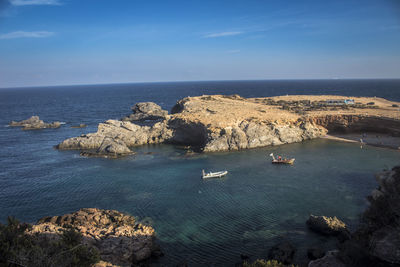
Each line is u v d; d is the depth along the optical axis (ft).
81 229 114.73
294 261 103.45
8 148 298.15
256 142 283.18
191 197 166.09
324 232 121.08
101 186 186.80
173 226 133.08
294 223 131.75
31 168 229.04
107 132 314.76
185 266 101.86
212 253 111.55
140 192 175.22
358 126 324.19
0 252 71.77
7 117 555.28
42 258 72.59
